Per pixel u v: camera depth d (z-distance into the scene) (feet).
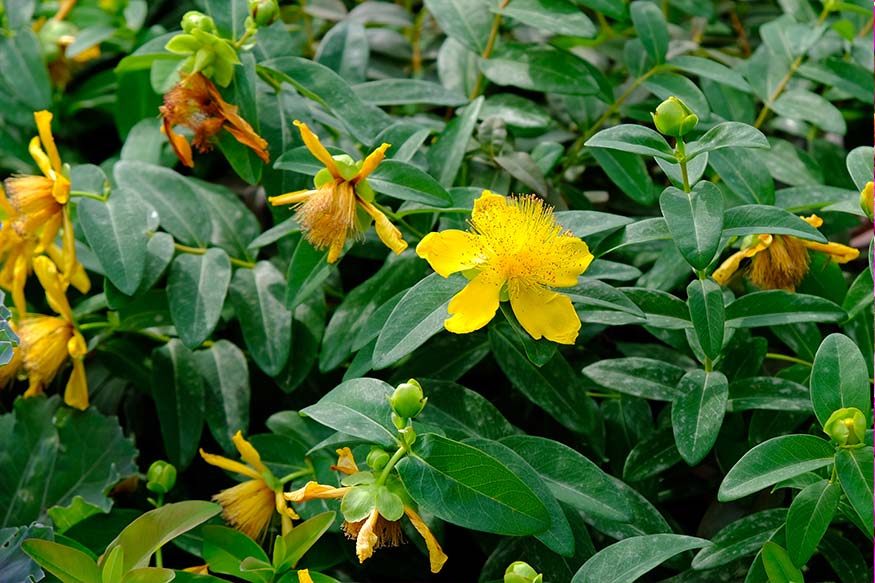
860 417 1.90
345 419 1.97
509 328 2.26
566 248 2.04
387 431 1.96
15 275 2.39
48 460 2.39
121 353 2.54
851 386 1.94
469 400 2.21
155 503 2.33
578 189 2.72
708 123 2.53
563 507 2.13
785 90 2.72
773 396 2.16
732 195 2.52
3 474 2.37
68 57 2.76
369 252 2.39
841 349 1.95
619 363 2.22
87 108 3.08
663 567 2.23
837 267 2.32
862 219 2.73
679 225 1.99
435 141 2.39
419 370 2.30
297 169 2.19
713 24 3.02
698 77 2.87
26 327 2.40
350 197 2.07
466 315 2.00
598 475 2.03
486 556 2.36
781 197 2.34
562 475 2.04
